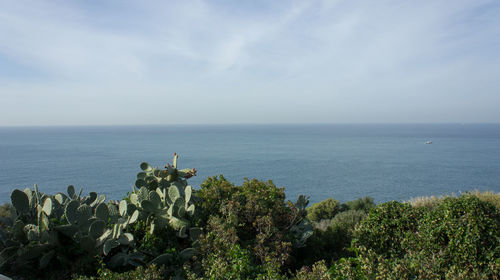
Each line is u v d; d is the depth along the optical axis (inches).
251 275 181.8
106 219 223.8
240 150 6407.5
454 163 4384.8
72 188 277.9
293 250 255.6
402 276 164.2
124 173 3383.4
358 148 6929.1
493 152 5797.2
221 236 215.5
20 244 206.8
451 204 207.6
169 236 239.3
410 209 239.9
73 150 6294.3
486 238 186.1
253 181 308.0
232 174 3398.1
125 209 238.1
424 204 380.2
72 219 207.2
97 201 266.2
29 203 229.1
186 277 195.2
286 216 269.6
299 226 273.9
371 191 2603.3
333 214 808.9
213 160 4685.0
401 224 231.9
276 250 216.4
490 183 2913.4
